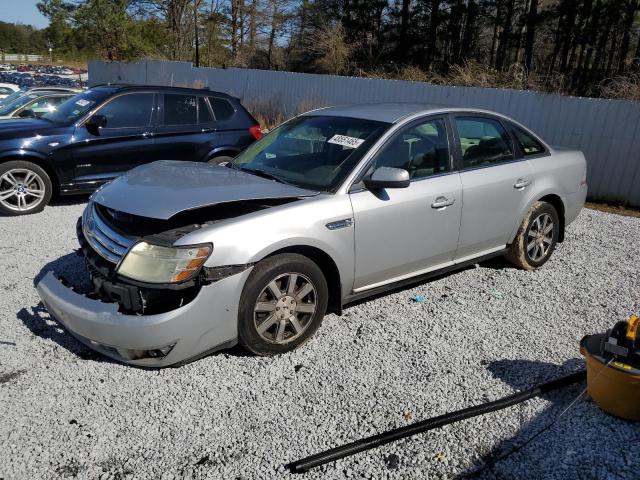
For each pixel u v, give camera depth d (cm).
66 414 303
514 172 493
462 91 1155
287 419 305
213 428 296
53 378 335
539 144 537
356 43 2509
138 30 2950
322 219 364
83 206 746
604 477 266
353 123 440
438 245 441
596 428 301
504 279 518
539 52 2745
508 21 2680
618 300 478
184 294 326
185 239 321
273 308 354
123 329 314
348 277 388
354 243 383
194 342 325
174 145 766
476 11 2759
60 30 2980
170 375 342
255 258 334
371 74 1906
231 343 344
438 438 292
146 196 353
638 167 894
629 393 294
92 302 329
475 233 468
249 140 826
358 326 414
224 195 354
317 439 289
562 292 492
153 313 323
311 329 378
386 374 350
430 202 423
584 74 2306
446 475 266
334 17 2986
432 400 325
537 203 520
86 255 362
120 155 736
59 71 3712
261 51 3175
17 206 692
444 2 2823
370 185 385
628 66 1938
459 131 463
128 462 270
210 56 3309
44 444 280
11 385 327
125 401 316
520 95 1044
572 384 340
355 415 310
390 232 402
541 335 409
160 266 317
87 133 712
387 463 273
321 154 422
